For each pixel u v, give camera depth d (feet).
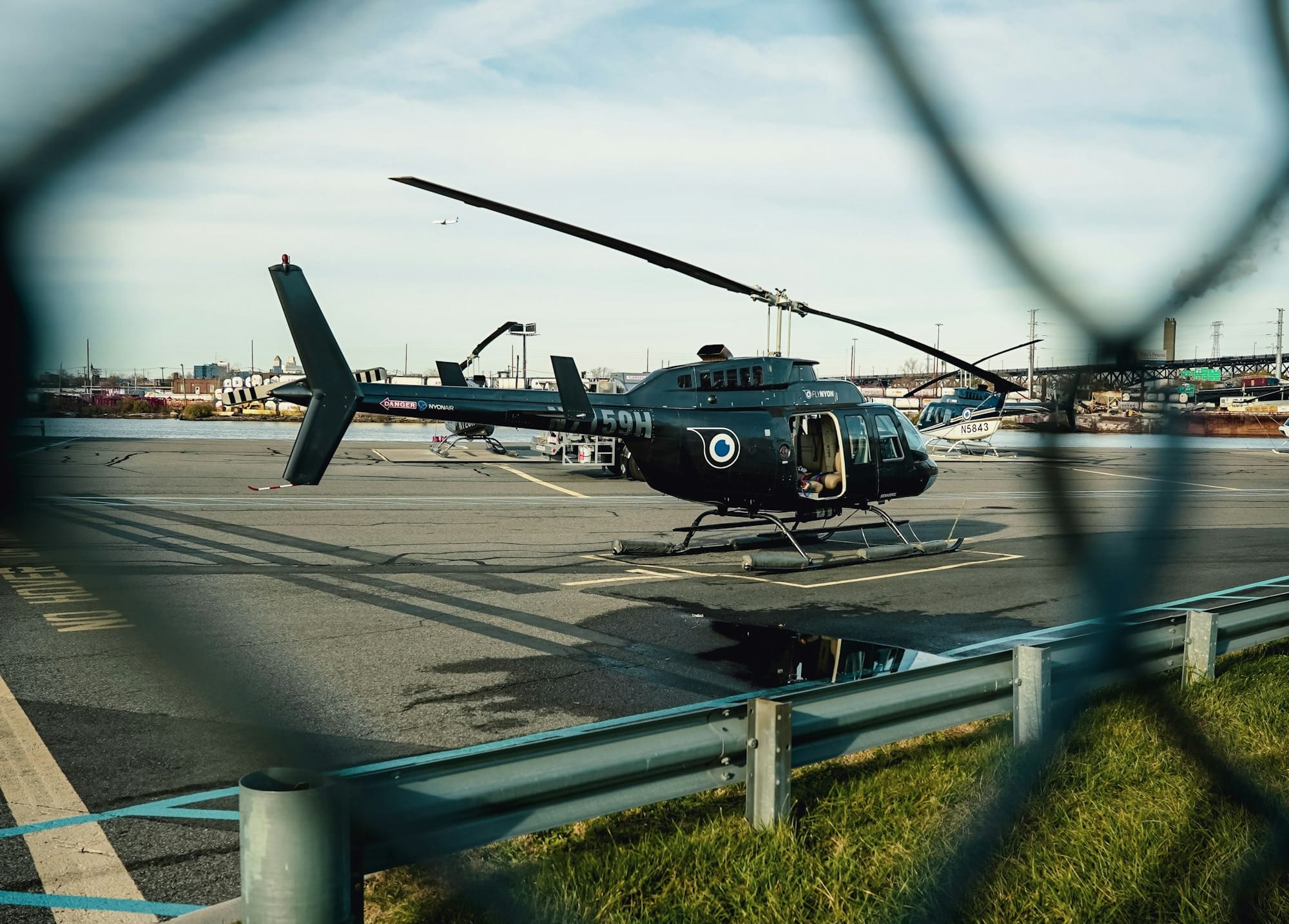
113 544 40.93
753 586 35.24
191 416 187.52
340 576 35.53
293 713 19.63
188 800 15.17
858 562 41.04
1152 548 16.30
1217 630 20.44
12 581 31.65
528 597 32.42
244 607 29.71
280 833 8.51
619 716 19.85
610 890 11.87
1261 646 24.48
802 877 12.28
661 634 27.43
